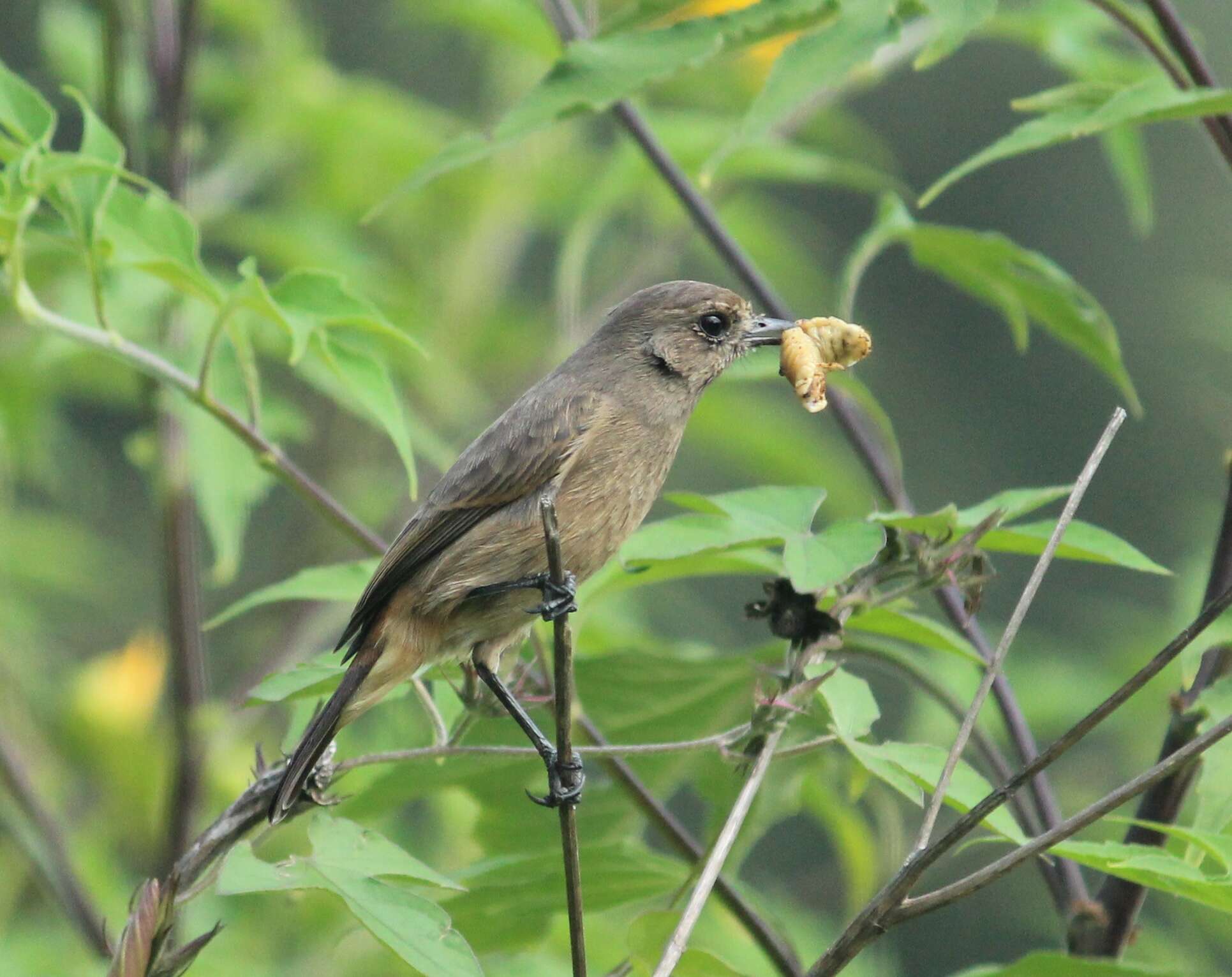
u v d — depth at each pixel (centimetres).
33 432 1289
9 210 774
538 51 1327
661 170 998
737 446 1383
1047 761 582
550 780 770
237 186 1335
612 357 888
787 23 718
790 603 677
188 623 1044
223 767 1095
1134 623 1355
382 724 1072
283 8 1436
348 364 808
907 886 588
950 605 869
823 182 1361
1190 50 812
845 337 835
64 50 1371
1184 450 2175
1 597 1247
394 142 1377
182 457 1048
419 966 583
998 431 2284
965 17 659
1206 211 2262
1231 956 1302
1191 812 998
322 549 1370
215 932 602
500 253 1442
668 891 819
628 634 1179
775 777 893
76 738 1170
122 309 1060
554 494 831
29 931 1097
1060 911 791
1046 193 2303
